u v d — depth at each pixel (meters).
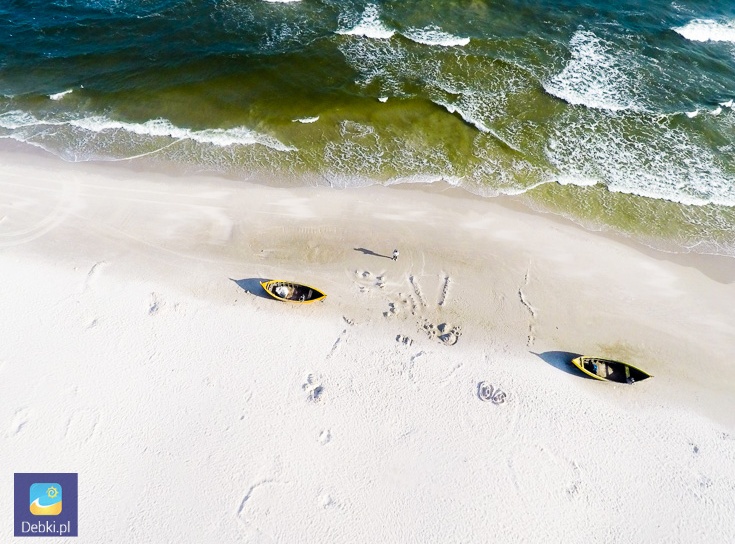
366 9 37.59
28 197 27.36
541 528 18.52
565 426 20.69
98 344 22.36
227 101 31.64
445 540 18.20
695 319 23.77
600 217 27.17
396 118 31.00
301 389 21.39
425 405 21.09
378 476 19.42
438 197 27.81
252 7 37.81
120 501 18.77
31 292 23.80
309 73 33.31
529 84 33.03
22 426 20.14
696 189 28.20
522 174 28.75
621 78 33.53
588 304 24.11
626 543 18.30
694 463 19.95
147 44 34.94
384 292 24.25
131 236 25.94
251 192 27.84
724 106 32.00
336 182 28.38
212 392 21.25
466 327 23.25
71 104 31.73
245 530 18.30
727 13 37.91
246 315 23.44
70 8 37.47
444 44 35.25
